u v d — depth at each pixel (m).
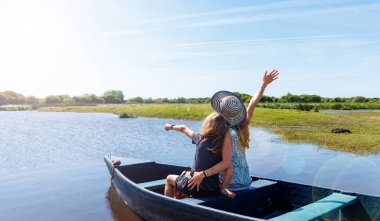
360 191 8.28
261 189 5.83
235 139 5.50
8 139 19.16
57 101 119.12
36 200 7.65
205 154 5.19
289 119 31.48
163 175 8.26
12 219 6.54
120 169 8.03
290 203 6.12
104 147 15.71
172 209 5.28
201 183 5.23
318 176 9.80
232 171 5.26
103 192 8.20
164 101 125.31
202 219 4.78
